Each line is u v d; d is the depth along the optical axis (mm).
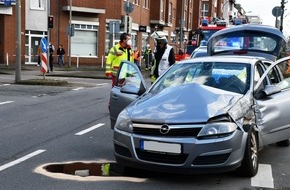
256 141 6031
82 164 6453
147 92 6699
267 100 6547
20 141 7867
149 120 5438
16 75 18625
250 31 9922
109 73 10391
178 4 55781
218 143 5219
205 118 5312
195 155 5188
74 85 18781
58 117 10500
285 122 6848
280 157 7090
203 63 6965
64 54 33906
